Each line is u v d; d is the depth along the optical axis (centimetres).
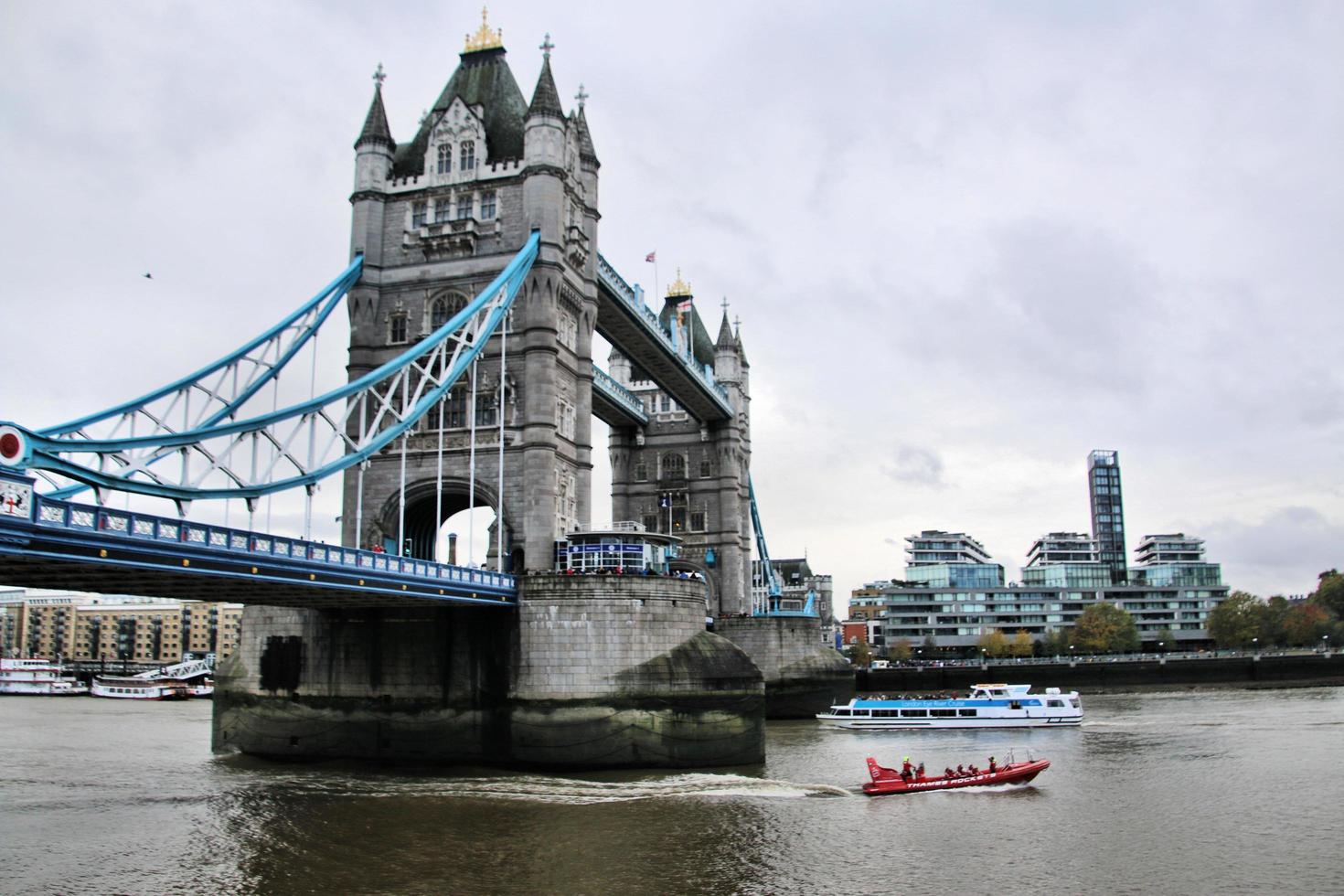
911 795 5144
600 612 6050
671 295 13175
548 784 5397
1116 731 8194
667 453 12388
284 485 5200
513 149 7456
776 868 3794
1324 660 14312
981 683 14012
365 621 6381
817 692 10550
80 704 13500
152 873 3684
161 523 3875
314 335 7025
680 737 5991
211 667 17662
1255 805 4931
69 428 4938
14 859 3884
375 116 7562
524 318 7000
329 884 3566
